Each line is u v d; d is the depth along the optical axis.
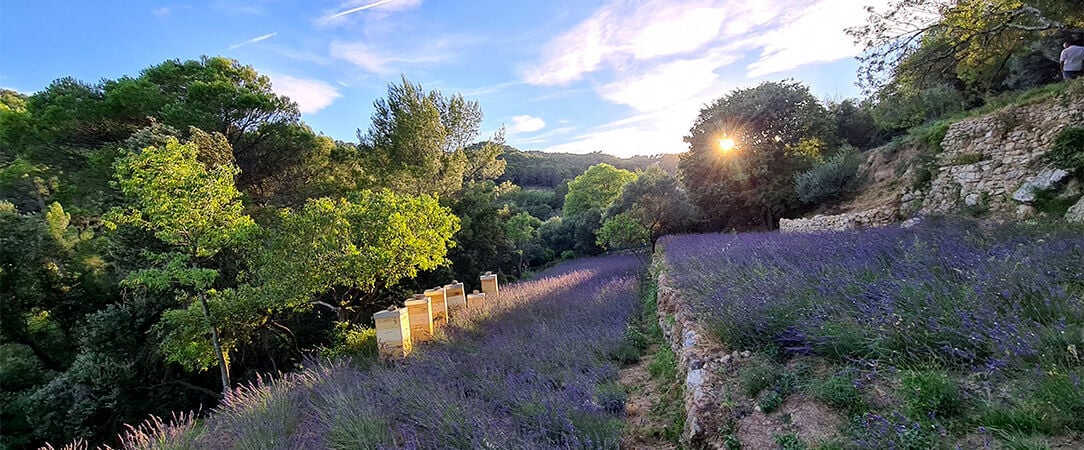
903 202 11.29
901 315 2.71
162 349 8.44
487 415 3.23
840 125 18.30
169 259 8.03
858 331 2.76
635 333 5.37
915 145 12.36
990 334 2.28
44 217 13.14
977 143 10.30
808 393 2.46
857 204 12.84
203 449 3.77
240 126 15.10
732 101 18.16
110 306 10.06
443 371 4.59
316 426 3.70
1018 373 2.04
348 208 9.27
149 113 13.80
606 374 4.20
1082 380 1.77
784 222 14.64
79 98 13.72
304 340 11.34
